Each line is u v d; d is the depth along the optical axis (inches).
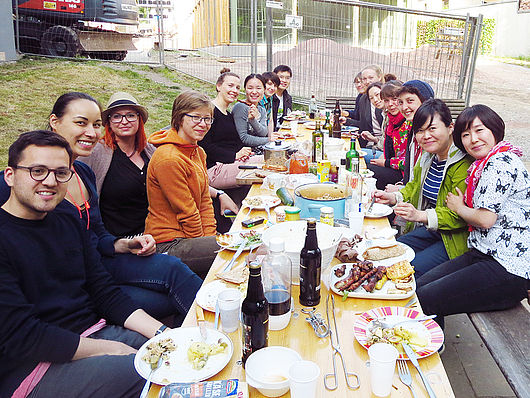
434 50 378.0
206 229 120.0
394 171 175.8
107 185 110.7
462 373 105.3
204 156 123.8
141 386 64.6
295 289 70.7
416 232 120.3
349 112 285.7
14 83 318.3
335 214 93.5
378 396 48.3
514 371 72.6
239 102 185.6
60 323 71.5
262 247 78.1
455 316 129.0
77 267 74.9
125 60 453.4
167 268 94.6
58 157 64.1
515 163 88.0
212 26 533.6
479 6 775.7
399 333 57.3
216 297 68.1
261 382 47.4
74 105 92.5
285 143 176.4
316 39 403.5
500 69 622.2
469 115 93.8
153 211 110.2
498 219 89.7
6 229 65.3
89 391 63.1
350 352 55.7
